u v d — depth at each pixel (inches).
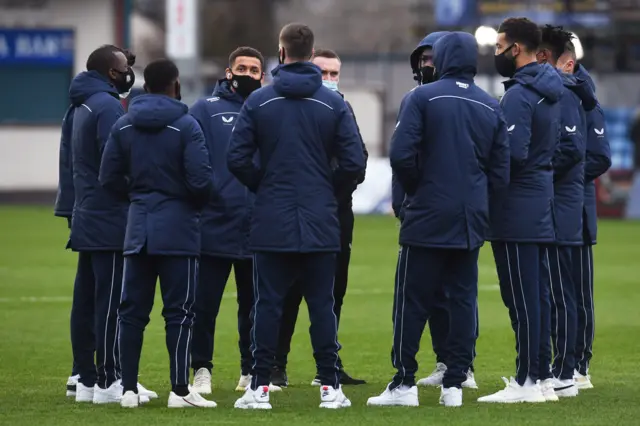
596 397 1306.6
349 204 1421.0
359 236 3873.0
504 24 1270.9
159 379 1445.6
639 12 6176.2
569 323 1328.7
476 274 1226.0
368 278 2711.6
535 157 1251.2
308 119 1194.6
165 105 1199.6
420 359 1642.5
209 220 1363.2
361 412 1185.4
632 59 6240.2
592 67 6245.1
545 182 1253.7
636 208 4891.7
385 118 5831.7
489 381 1448.1
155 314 2076.8
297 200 1192.2
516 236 1243.2
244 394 1266.0
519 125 1234.0
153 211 1198.9
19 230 3934.5
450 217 1191.6
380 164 4963.1
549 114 1250.0
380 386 1411.2
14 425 1117.1
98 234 1246.9
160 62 1214.3
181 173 1203.9
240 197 1365.7
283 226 1189.1
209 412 1184.2
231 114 1381.6
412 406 1221.7
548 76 1253.1
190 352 1273.4
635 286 2578.7
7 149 5442.9
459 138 1195.9
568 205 1318.9
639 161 5319.9
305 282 1216.8
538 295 1256.2
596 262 3095.5
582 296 1392.7
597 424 1125.7
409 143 1189.7
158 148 1197.7
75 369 1317.7
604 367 1552.7
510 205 1245.1
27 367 1535.4
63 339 1790.1
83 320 1282.0
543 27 1352.1
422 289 1214.9
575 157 1295.5
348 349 1718.8
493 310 2177.7
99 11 5713.6
